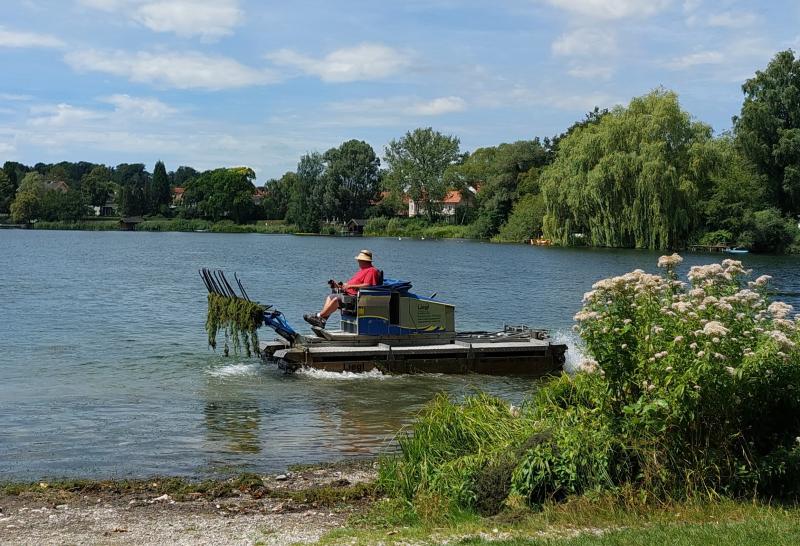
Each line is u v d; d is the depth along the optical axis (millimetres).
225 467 11195
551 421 9656
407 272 50875
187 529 8406
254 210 164125
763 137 78625
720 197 68500
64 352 20906
